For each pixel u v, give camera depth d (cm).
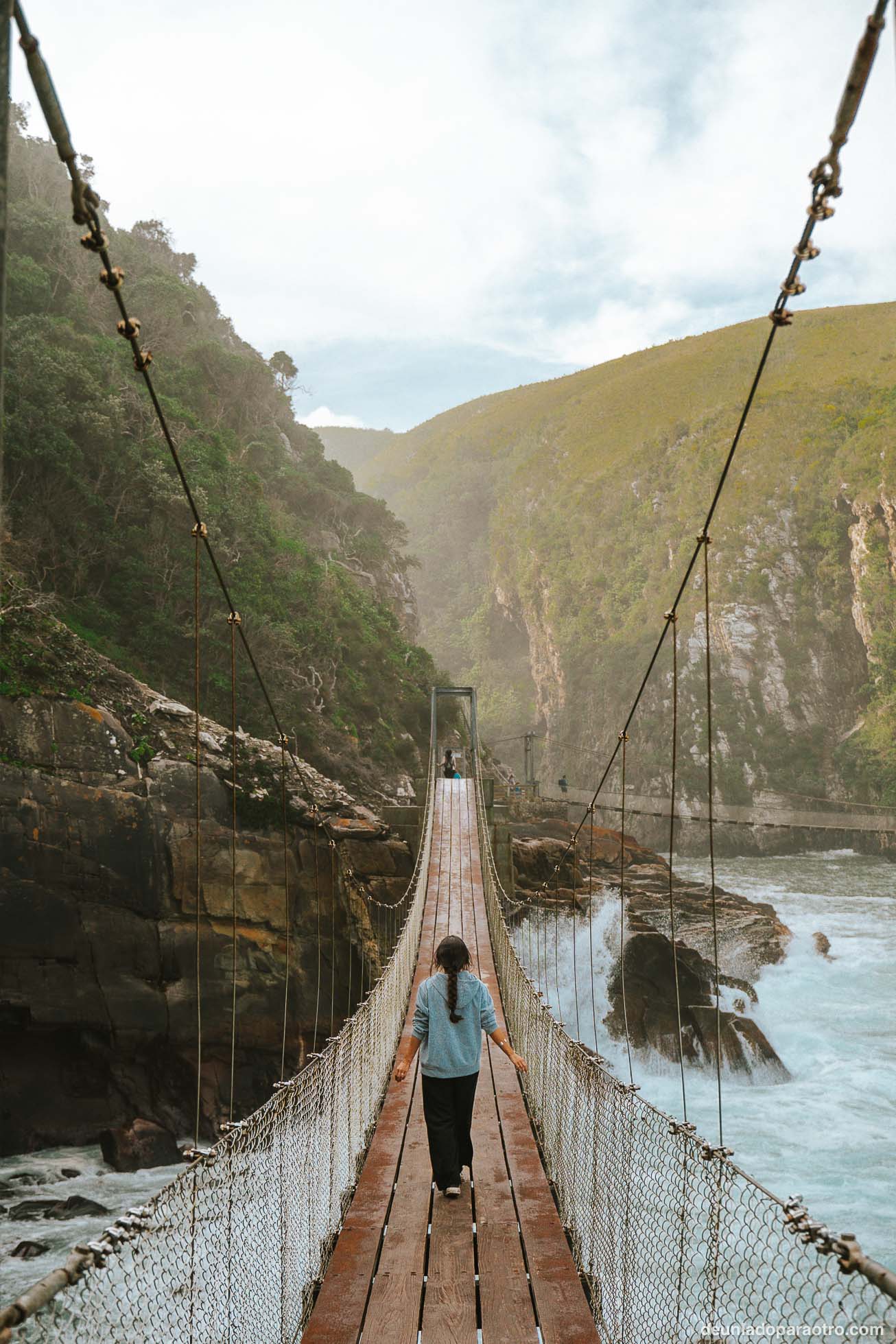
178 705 2178
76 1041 1889
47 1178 1573
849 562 11869
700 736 11456
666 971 2367
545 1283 434
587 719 13575
